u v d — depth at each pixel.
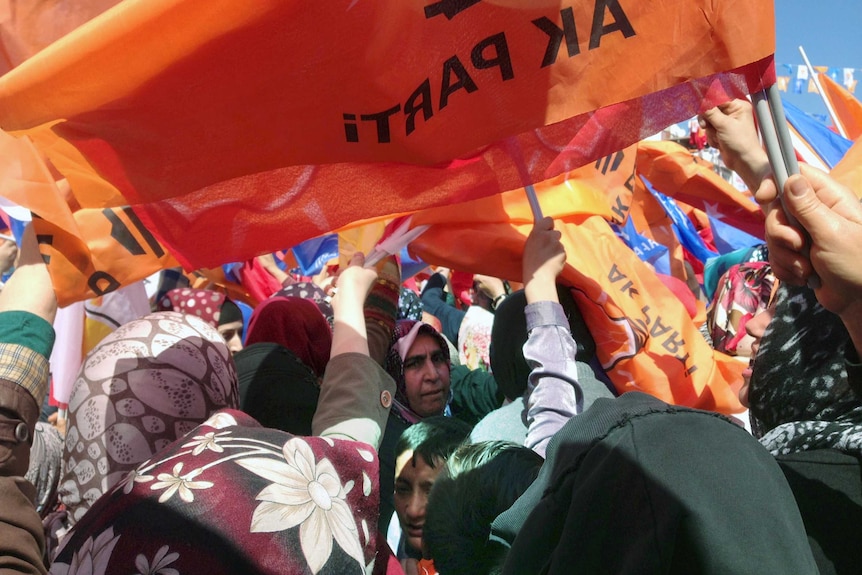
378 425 1.57
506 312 2.19
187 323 1.77
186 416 1.65
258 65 1.48
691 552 1.00
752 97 1.28
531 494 1.26
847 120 3.42
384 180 1.69
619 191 2.37
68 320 2.88
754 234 3.28
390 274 2.09
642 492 1.04
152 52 1.41
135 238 1.74
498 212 2.19
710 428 1.09
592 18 1.43
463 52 1.51
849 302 1.14
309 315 2.65
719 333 3.51
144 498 1.10
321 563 1.09
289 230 1.74
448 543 1.46
